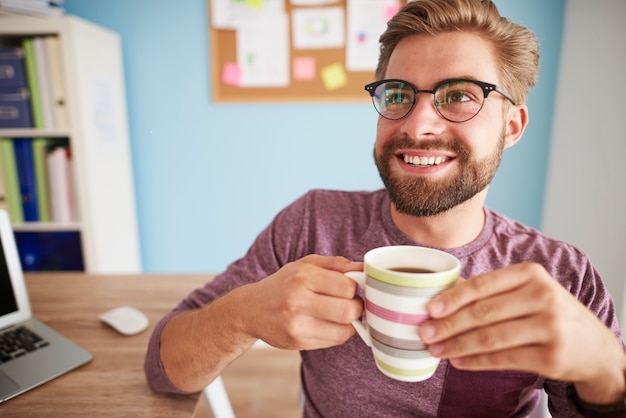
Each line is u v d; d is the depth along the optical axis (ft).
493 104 2.11
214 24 6.64
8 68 5.57
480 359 1.47
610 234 5.29
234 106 6.98
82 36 5.67
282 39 6.64
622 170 5.12
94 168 6.07
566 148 6.03
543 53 6.18
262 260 2.70
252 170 7.24
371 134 6.95
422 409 2.28
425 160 2.15
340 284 1.66
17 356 2.61
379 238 2.51
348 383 2.34
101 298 3.58
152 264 7.73
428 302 1.40
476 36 2.09
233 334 1.96
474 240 2.39
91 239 6.11
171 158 7.25
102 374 2.52
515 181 6.68
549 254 2.35
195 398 2.33
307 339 1.73
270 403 5.59
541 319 1.38
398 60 2.20
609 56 5.28
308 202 2.84
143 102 7.03
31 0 5.37
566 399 2.02
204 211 7.46
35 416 2.15
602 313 2.23
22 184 5.95
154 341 2.35
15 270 2.95
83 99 5.73
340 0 6.41
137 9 6.70
